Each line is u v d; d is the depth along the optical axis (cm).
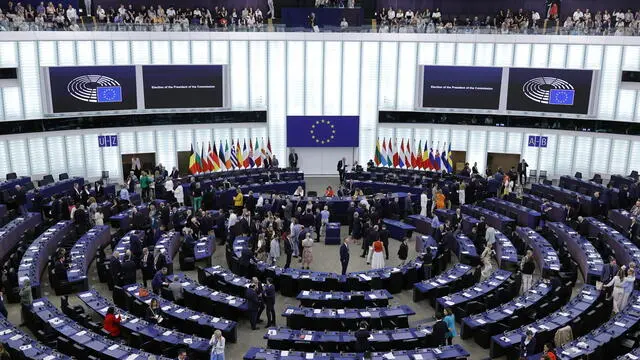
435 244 2736
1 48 3475
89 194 3247
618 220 3086
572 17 4069
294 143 4097
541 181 3984
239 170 3859
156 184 3491
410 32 3903
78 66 3619
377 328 2019
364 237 2897
